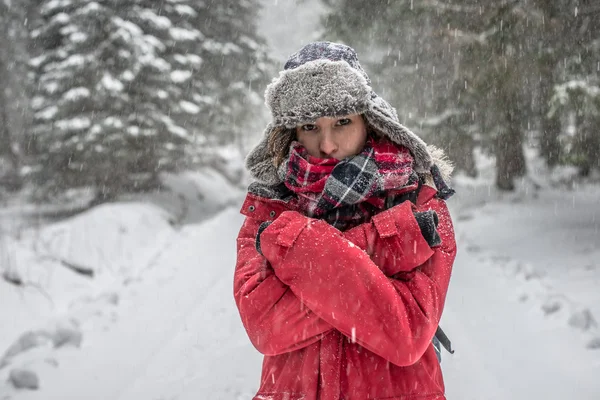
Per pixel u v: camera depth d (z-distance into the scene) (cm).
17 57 2597
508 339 452
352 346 142
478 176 2269
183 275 743
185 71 1906
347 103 138
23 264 945
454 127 1297
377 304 127
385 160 140
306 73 140
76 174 1752
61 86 1700
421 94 1227
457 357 416
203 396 353
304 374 142
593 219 1188
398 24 1087
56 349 444
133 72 1706
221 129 2345
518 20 820
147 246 1223
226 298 598
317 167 141
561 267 816
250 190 155
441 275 139
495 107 1055
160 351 441
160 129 1812
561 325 471
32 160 1936
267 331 137
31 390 359
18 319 738
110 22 1684
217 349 438
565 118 999
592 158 1041
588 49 846
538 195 1616
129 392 360
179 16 1972
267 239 134
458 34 872
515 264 742
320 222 134
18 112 2572
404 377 142
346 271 127
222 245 986
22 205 2077
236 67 2297
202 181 2195
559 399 338
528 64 849
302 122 141
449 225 152
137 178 1858
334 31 1214
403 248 133
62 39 1739
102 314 548
